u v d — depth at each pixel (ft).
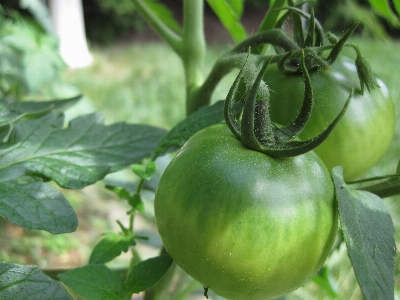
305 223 0.56
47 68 2.48
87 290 0.66
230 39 7.39
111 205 3.18
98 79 5.18
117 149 0.81
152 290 0.90
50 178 0.75
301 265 0.58
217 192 0.56
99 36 7.20
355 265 0.54
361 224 0.57
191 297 1.80
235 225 0.55
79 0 5.87
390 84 3.74
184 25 0.92
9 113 0.67
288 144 0.60
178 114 4.24
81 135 0.81
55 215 0.68
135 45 7.02
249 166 0.57
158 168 1.13
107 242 0.80
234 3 1.21
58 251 2.78
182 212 0.57
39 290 0.60
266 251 0.56
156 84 4.96
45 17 2.65
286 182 0.57
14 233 2.81
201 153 0.59
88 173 0.77
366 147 0.71
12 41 2.39
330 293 1.13
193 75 0.91
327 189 0.59
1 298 0.59
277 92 0.72
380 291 0.54
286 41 0.71
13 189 0.69
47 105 0.91
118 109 4.28
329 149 0.70
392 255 0.57
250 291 0.59
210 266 0.58
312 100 0.60
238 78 0.58
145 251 2.65
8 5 4.95
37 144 0.78
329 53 0.69
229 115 0.59
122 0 7.08
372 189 0.72
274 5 0.81
